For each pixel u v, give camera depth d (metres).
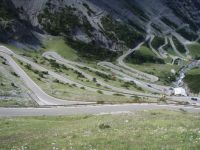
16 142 33.09
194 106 101.69
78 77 179.50
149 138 25.05
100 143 25.30
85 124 39.03
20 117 72.31
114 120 39.03
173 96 173.75
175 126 30.80
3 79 117.75
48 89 117.38
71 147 25.22
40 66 180.75
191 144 21.25
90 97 110.38
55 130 37.97
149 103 101.25
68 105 92.50
